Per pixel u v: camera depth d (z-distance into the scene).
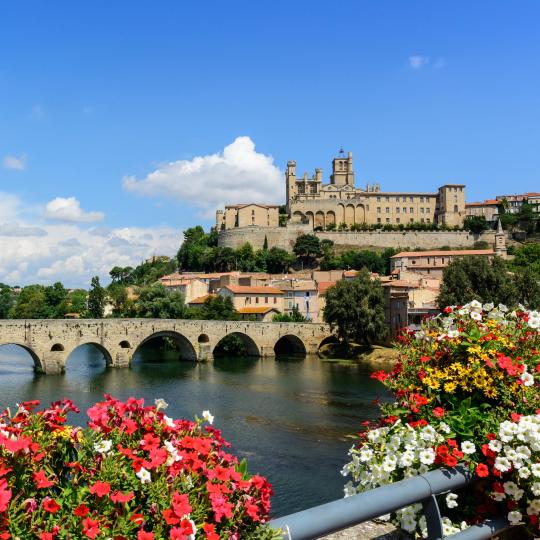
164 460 7.62
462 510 10.52
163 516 6.94
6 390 81.81
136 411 8.73
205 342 124.31
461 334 12.12
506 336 12.57
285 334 135.12
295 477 42.09
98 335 108.00
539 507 9.70
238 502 7.82
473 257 113.94
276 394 78.31
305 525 7.02
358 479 11.23
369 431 12.15
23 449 7.09
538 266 171.25
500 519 9.89
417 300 129.62
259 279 181.25
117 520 6.83
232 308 147.50
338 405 70.25
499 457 9.80
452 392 11.53
